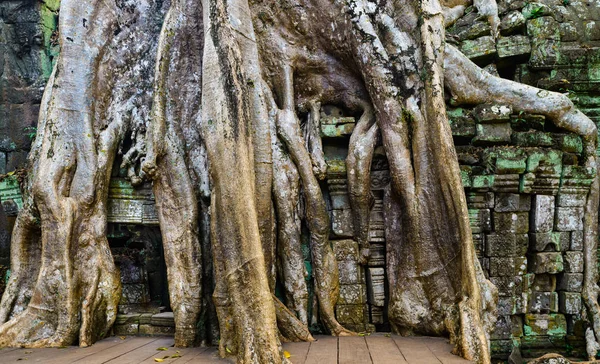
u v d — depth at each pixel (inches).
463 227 179.6
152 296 235.8
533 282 220.8
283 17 225.1
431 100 194.2
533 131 225.8
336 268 201.6
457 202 182.2
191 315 185.2
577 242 219.9
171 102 206.4
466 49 243.3
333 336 192.4
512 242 211.8
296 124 209.9
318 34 224.1
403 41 207.6
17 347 182.5
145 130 218.1
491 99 227.9
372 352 161.6
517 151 213.3
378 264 206.7
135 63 225.9
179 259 191.9
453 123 223.8
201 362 152.1
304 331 182.4
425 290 191.0
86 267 196.7
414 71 203.8
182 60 210.4
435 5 218.4
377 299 203.0
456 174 184.9
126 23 227.8
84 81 212.2
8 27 320.5
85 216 200.7
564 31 260.4
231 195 162.1
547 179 214.8
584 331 217.0
